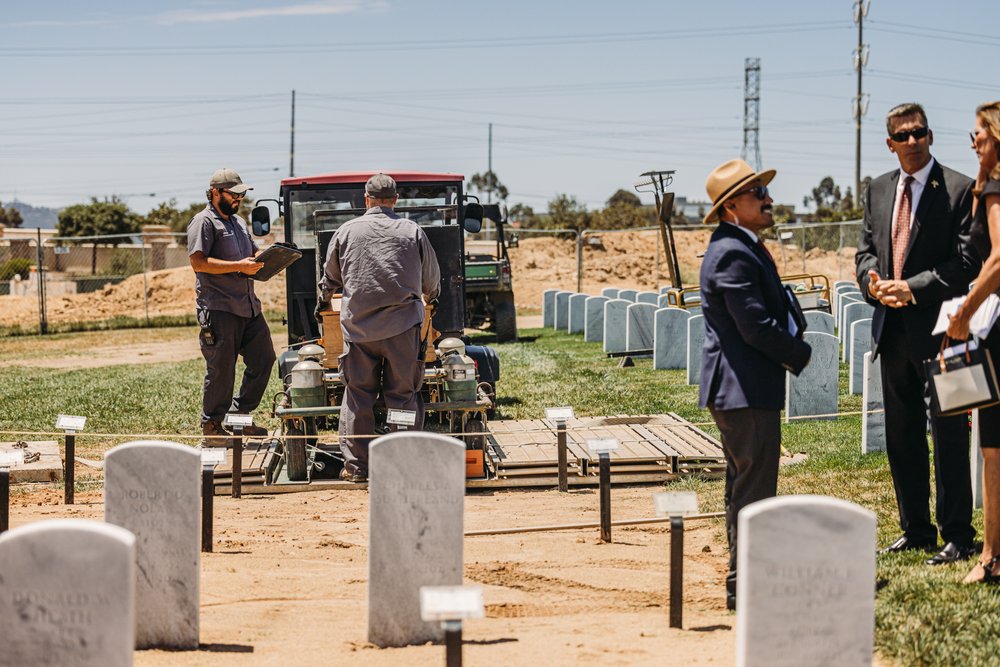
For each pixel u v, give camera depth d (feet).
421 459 17.21
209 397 36.06
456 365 32.58
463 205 46.44
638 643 17.44
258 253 35.35
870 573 13.44
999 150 18.28
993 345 18.90
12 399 53.57
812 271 156.04
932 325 20.36
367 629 17.39
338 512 29.12
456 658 14.08
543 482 31.94
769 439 18.74
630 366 60.03
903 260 20.58
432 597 14.15
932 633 16.79
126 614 13.26
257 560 23.72
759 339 18.15
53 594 13.21
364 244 29.81
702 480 31.68
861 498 26.63
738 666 13.67
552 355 68.23
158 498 17.16
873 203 21.44
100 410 48.47
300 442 32.40
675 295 64.44
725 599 20.29
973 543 21.07
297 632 18.40
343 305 30.30
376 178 30.50
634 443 34.58
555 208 262.67
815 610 13.41
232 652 17.13
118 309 147.23
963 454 20.75
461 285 40.32
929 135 20.47
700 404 18.99
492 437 36.81
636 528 26.40
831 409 40.29
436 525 17.24
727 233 18.81
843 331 59.57
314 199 45.96
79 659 13.26
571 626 18.70
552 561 23.32
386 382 30.96
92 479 33.96
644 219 235.61
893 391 21.39
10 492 32.17
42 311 114.21
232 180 35.17
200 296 35.60
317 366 32.99
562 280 164.14
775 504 13.33
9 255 218.79
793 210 256.73
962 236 20.08
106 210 263.70
